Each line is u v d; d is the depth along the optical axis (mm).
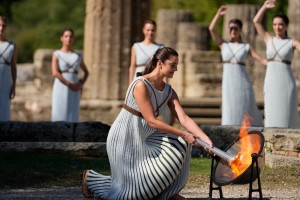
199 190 11359
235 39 16109
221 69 26156
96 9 23188
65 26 45844
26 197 10680
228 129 14164
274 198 10688
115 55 23125
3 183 11859
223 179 9789
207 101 23531
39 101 25250
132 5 23109
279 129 13227
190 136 9758
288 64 15219
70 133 14453
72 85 17344
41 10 49000
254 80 24266
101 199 10297
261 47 24812
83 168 12797
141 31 23297
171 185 9914
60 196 10766
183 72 26391
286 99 15258
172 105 10125
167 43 30859
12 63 16031
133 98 9992
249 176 9547
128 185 9992
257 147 9578
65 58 17359
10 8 49562
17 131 14477
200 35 30359
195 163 13234
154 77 10023
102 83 23141
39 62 28469
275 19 15211
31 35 46781
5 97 16062
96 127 14484
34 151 13758
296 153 12711
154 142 10016
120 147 10055
